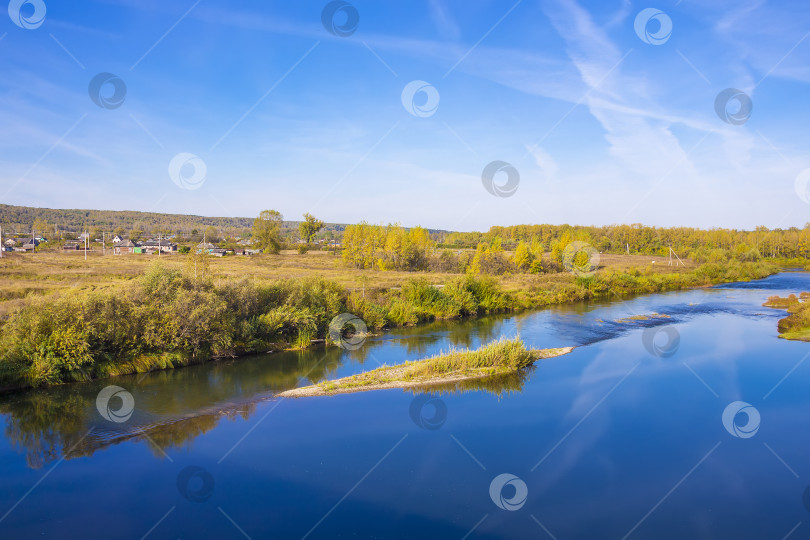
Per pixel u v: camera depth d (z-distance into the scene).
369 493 12.39
